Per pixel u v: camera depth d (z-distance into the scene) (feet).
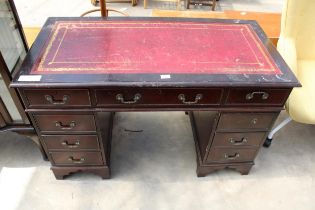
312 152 5.16
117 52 3.46
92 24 4.04
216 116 3.58
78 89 3.06
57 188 4.41
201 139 4.52
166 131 5.48
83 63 3.24
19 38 3.89
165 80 3.04
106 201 4.27
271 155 5.07
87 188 4.43
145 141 5.25
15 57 3.82
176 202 4.30
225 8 10.59
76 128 3.61
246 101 3.35
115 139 5.25
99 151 4.01
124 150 5.06
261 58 3.49
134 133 5.40
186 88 3.12
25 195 4.29
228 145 4.03
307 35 4.77
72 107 3.28
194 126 5.08
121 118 5.72
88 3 10.22
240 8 10.62
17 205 4.17
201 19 4.34
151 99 3.26
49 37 3.68
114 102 3.26
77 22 4.06
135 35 3.85
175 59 3.40
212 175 4.70
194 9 10.45
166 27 4.09
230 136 3.88
